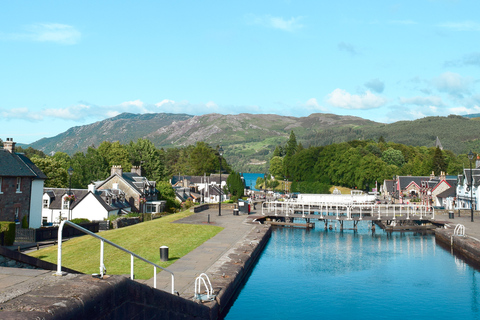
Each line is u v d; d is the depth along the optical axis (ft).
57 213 234.17
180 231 151.43
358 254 140.97
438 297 92.48
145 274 85.76
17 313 28.58
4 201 162.09
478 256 120.67
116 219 194.08
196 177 512.22
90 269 89.66
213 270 91.50
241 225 173.06
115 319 38.50
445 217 216.54
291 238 176.55
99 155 401.08
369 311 83.25
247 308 83.82
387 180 473.26
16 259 51.06
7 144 177.58
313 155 577.02
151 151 487.20
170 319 51.24
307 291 96.22
